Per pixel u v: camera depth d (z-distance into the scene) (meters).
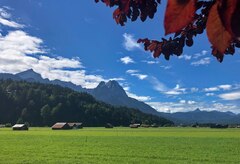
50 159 48.00
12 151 59.22
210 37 1.16
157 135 117.31
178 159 49.50
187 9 1.17
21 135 111.81
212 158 50.44
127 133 133.38
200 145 74.31
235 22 1.11
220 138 99.19
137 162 45.78
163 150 62.91
